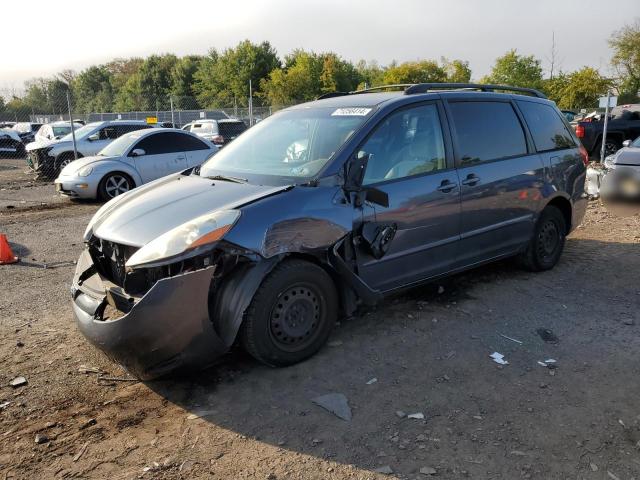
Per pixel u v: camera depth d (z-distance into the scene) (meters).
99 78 93.00
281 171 4.00
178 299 3.12
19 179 16.34
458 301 4.83
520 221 5.16
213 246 3.17
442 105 4.58
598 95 41.47
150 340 3.13
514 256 5.51
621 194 9.37
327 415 3.14
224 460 2.78
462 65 61.38
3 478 2.66
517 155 5.13
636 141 10.33
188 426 3.07
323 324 3.76
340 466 2.71
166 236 3.22
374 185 3.98
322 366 3.69
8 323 4.57
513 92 5.53
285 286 3.49
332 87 58.22
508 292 5.05
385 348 3.94
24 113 33.91
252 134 4.81
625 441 2.86
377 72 78.44
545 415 3.10
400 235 4.10
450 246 4.53
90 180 11.07
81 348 4.08
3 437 2.99
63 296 5.27
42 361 3.87
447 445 2.84
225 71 63.41
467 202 4.57
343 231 3.71
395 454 2.78
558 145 5.68
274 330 3.52
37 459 2.80
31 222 9.15
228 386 3.48
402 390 3.38
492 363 3.71
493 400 3.26
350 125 4.11
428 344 4.00
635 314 4.52
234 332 3.31
